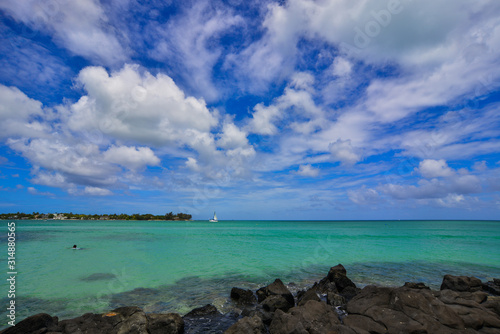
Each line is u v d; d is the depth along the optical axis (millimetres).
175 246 34594
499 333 7879
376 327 8383
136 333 8320
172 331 9078
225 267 21156
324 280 15828
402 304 8922
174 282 16422
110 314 9266
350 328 8258
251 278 17781
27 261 22344
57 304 12250
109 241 39688
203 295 14008
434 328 7859
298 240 44781
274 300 11484
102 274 17922
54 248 30750
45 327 8195
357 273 19422
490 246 36500
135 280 16656
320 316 9359
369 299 9914
